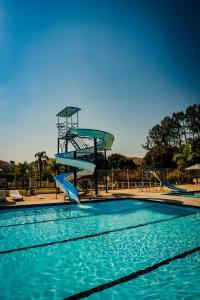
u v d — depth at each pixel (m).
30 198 14.40
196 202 11.77
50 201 12.72
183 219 9.45
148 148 60.19
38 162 40.41
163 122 59.41
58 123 19.64
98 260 5.38
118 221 9.34
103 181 24.91
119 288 4.12
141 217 9.98
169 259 5.36
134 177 26.66
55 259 5.49
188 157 33.81
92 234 7.54
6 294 3.97
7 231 8.04
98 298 3.82
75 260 5.41
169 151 41.47
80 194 15.05
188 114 55.62
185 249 6.01
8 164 44.56
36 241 6.88
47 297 3.87
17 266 5.11
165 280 4.37
